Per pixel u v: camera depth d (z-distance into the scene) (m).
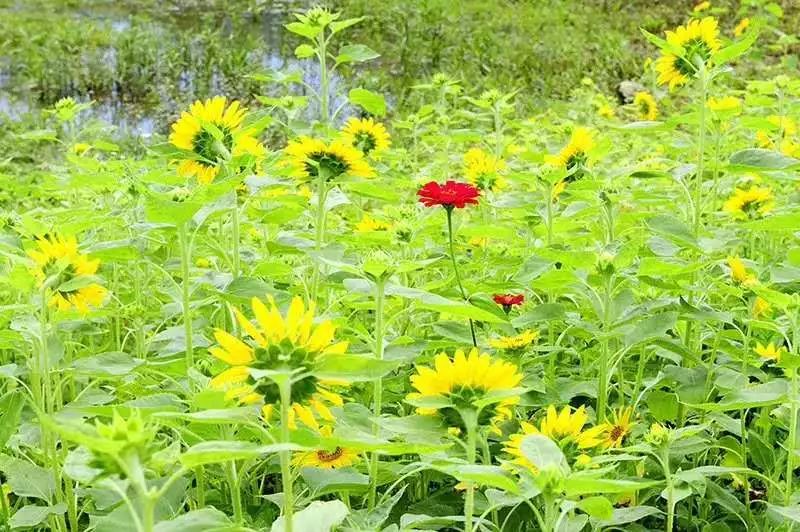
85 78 10.96
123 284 3.58
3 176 4.70
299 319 1.33
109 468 1.14
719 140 3.39
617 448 2.02
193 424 1.88
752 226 2.33
